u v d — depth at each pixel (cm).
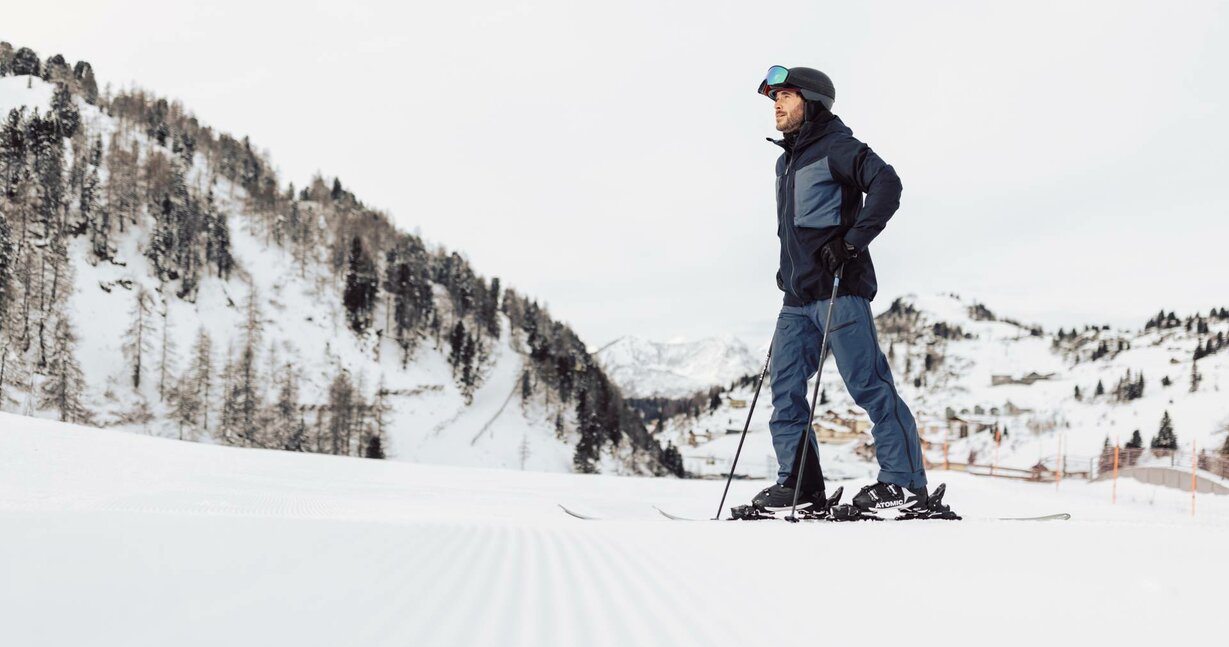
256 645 81
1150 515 901
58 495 679
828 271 306
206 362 8156
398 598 114
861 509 297
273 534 153
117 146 11219
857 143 303
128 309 8956
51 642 73
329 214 13800
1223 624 99
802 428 315
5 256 7962
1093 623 102
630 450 11144
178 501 650
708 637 102
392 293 11588
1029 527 193
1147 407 18350
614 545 198
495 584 136
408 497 879
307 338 10250
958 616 110
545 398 11181
